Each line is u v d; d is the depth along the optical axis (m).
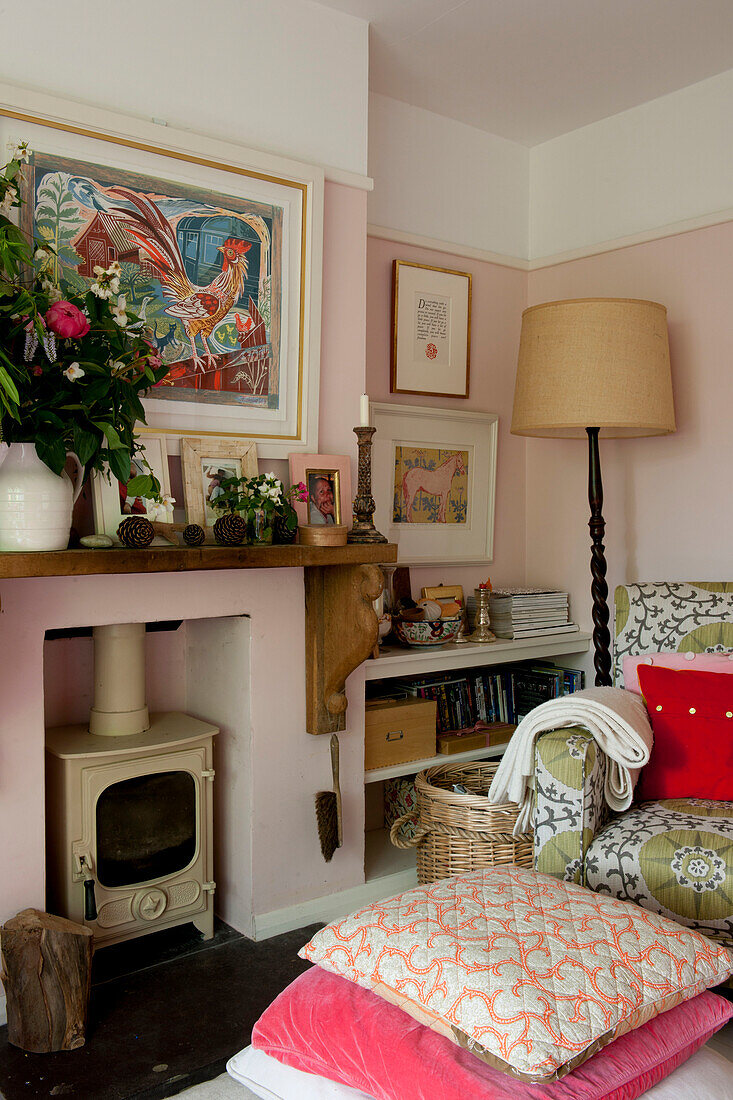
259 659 2.35
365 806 3.08
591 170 3.27
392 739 2.73
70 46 1.99
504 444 3.46
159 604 2.16
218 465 2.21
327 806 2.44
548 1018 1.25
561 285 3.39
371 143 2.98
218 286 2.23
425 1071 1.25
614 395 2.63
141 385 1.95
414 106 3.10
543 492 3.48
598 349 2.64
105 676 2.28
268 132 2.33
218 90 2.23
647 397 2.65
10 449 1.77
